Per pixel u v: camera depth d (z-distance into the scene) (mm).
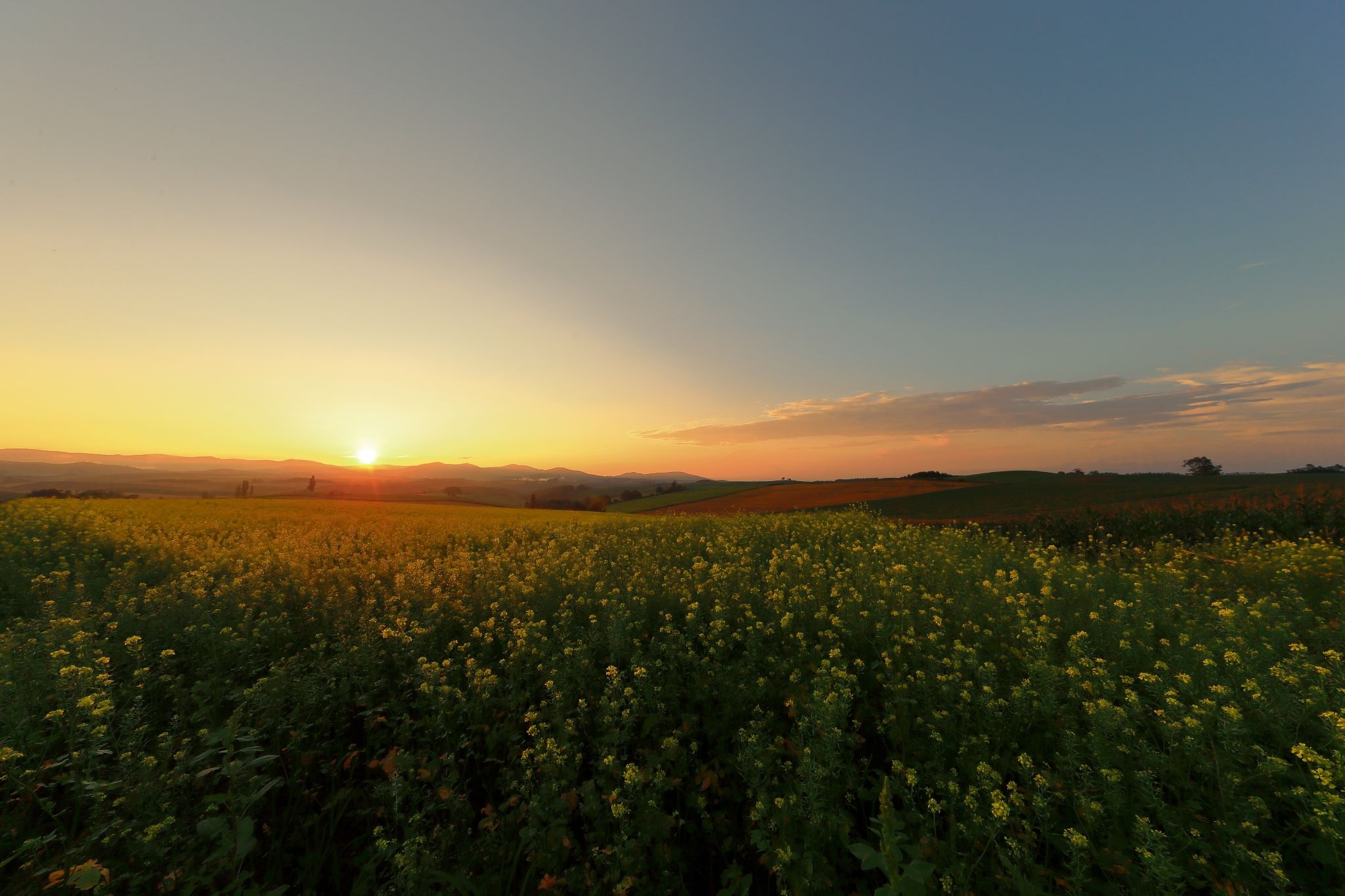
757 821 4395
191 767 4328
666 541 16938
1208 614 7500
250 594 9422
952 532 18375
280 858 4340
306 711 5473
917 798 4473
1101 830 3805
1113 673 5848
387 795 4430
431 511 38406
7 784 4211
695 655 6430
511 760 5094
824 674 5301
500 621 8461
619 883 3736
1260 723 4629
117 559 13664
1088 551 18438
